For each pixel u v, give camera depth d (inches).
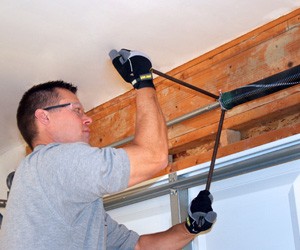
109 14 89.1
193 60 102.9
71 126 79.5
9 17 90.1
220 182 91.1
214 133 98.2
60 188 67.5
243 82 93.6
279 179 82.8
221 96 77.5
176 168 101.2
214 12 88.2
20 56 102.0
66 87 83.4
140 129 71.4
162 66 105.7
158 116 72.9
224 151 93.1
